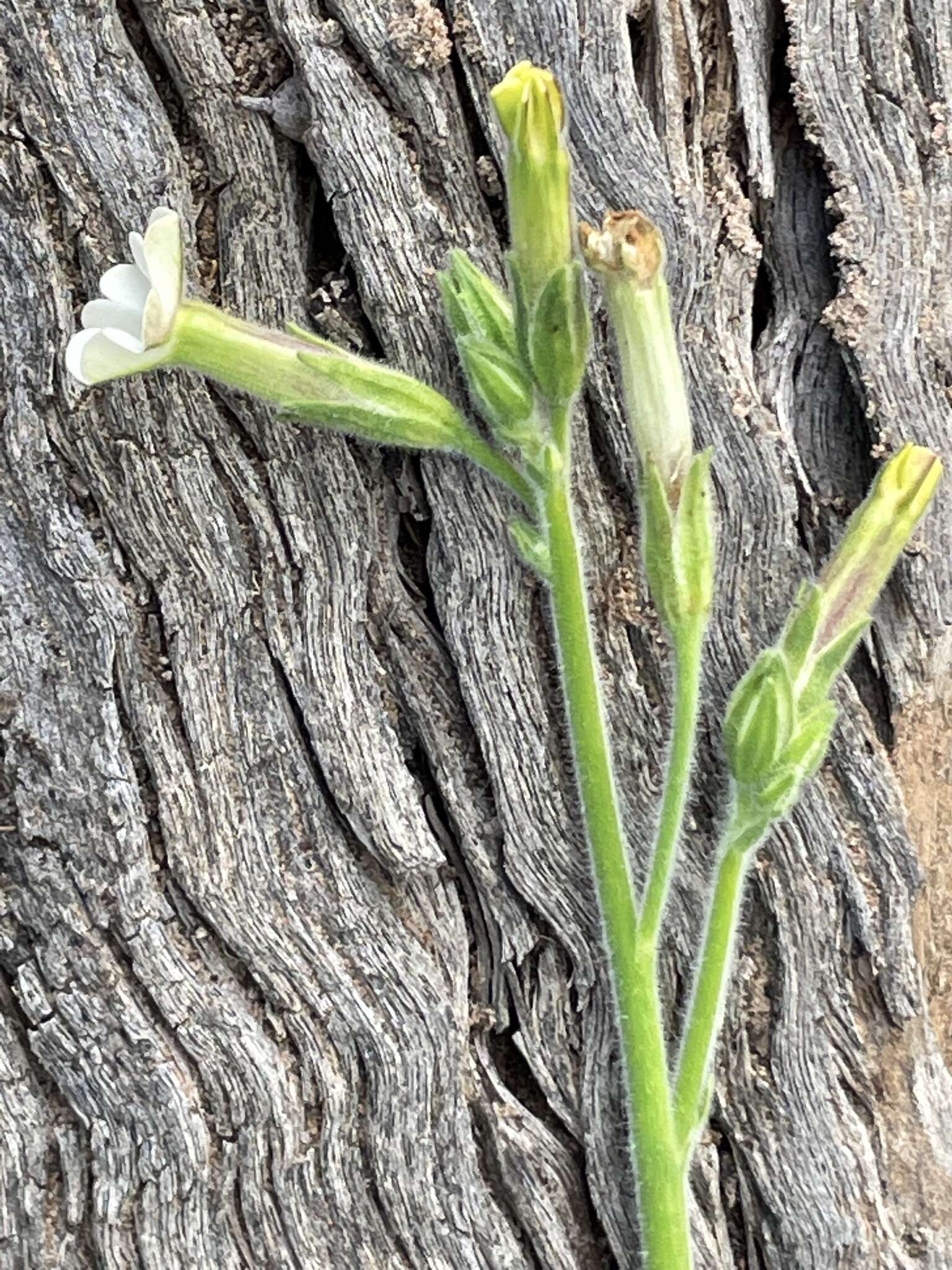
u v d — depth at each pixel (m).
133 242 0.08
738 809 0.08
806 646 0.08
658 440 0.08
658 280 0.08
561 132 0.08
